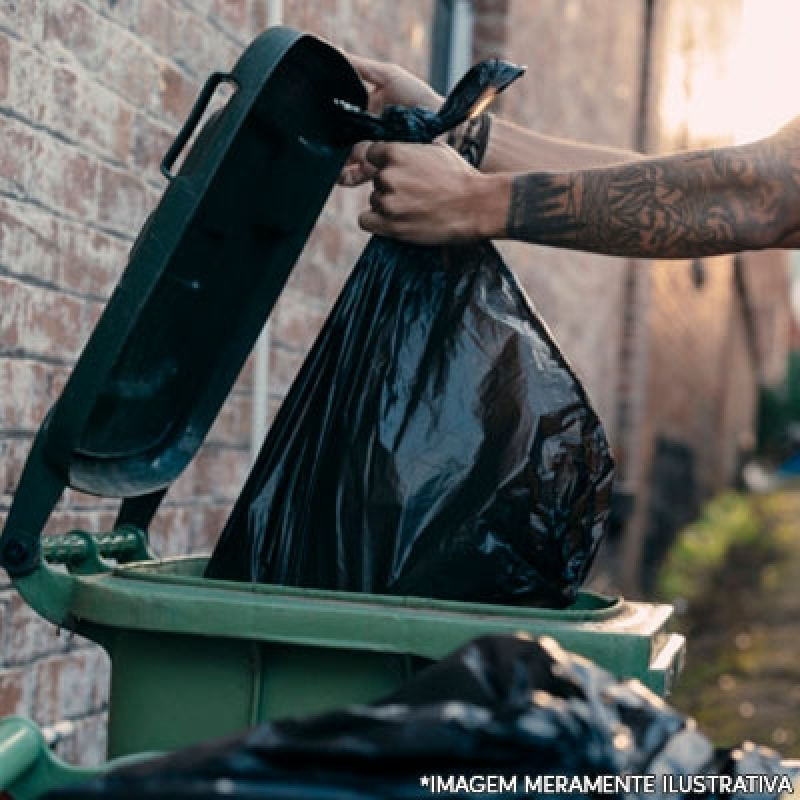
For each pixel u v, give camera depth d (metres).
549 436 2.06
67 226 2.87
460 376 2.09
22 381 2.72
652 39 9.75
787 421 33.22
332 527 2.06
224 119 1.78
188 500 3.52
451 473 2.05
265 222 2.15
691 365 13.41
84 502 3.03
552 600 2.07
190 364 2.15
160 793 1.20
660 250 2.10
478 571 2.02
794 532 17.39
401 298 2.15
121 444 2.02
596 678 1.42
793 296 35.72
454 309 2.13
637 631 1.76
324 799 1.22
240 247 2.11
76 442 1.77
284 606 1.77
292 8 3.94
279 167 2.09
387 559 2.03
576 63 7.27
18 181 2.66
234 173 1.96
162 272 1.75
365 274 2.18
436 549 2.03
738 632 9.68
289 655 1.80
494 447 2.06
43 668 2.87
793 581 12.62
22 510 1.85
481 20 5.85
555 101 6.75
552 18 6.61
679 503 13.04
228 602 1.78
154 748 1.84
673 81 10.36
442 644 1.74
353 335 2.15
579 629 1.75
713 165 2.08
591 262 8.08
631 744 1.35
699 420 14.78
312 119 2.11
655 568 10.95
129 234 3.16
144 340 1.94
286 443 2.12
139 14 3.14
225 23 3.62
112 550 2.18
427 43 5.45
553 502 2.05
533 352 2.10
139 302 1.74
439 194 2.11
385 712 1.27
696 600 10.88
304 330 4.19
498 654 1.43
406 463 2.05
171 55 3.32
